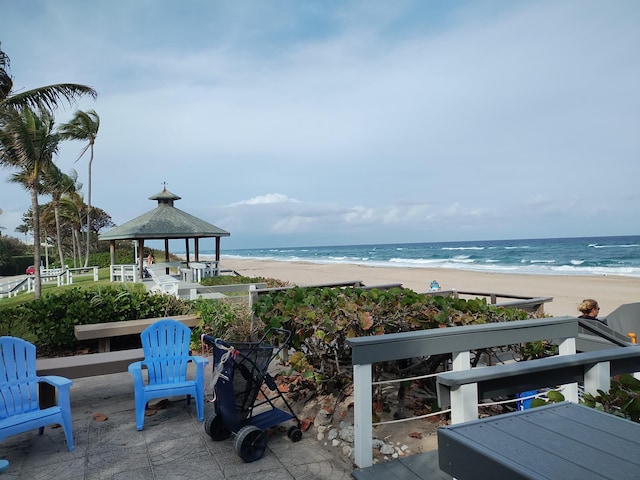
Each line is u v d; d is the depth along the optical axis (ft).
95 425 13.57
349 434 12.20
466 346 11.00
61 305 23.21
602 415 5.23
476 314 14.10
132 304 24.63
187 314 24.86
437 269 134.00
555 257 173.68
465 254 220.84
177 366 14.73
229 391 11.42
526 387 8.14
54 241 177.58
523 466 3.90
